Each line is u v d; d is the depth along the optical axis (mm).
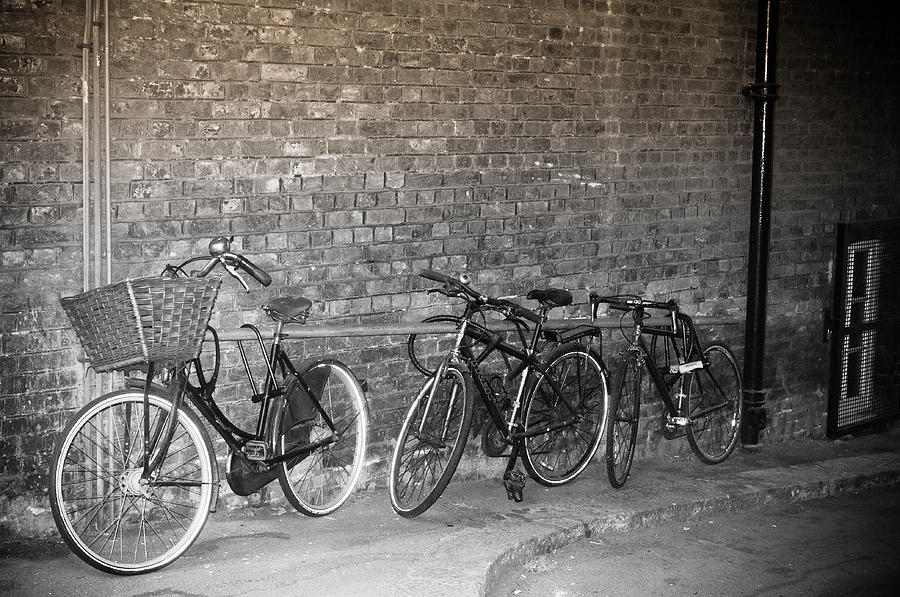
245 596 4559
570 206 6844
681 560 5672
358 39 5777
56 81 4898
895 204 8852
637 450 7406
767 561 5750
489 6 6293
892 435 8828
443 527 5633
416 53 6020
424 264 6215
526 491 6426
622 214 7117
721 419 7707
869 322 8711
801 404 8398
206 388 5133
